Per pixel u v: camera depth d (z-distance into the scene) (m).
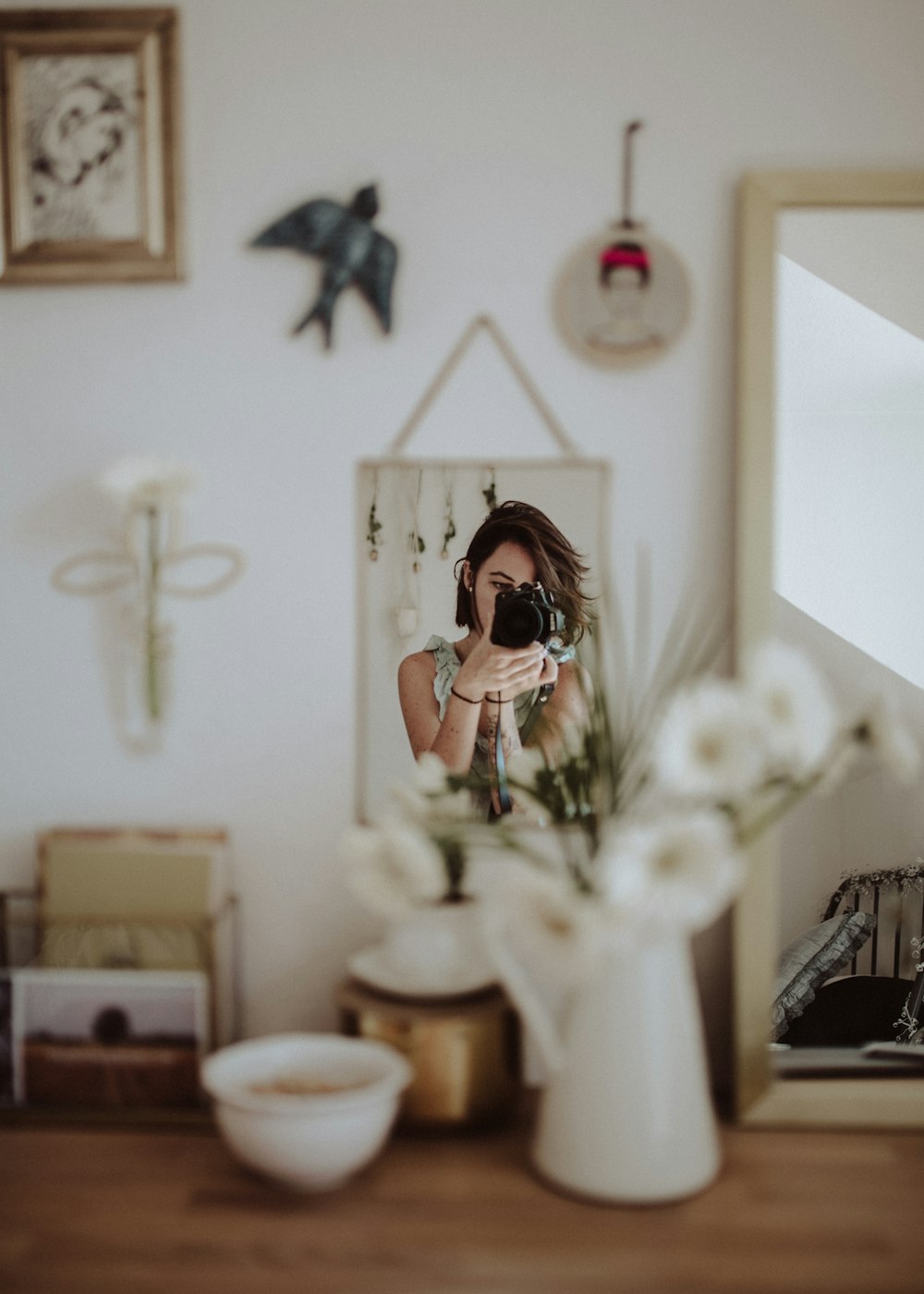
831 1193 0.85
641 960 0.84
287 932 1.06
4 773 1.08
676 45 1.02
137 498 1.00
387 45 1.03
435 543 1.06
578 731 1.01
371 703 1.07
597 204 1.03
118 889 1.02
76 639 1.07
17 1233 0.79
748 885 0.99
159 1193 0.85
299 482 1.05
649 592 1.04
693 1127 0.84
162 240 1.03
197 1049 0.98
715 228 1.02
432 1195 0.84
